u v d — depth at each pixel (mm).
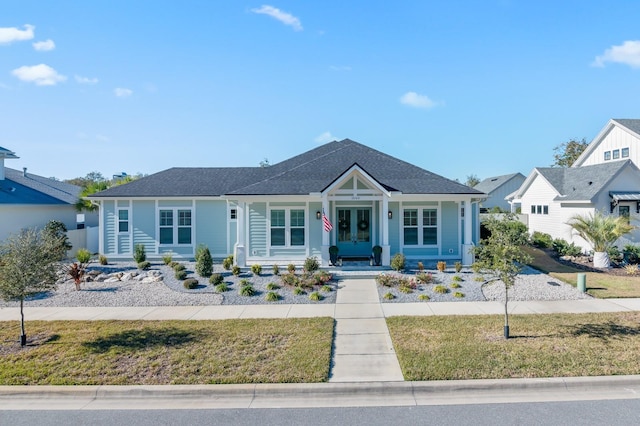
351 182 16688
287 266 16734
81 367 6906
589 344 7633
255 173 22406
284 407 5746
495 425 5145
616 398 5832
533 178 27859
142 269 16875
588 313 9984
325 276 13719
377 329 9031
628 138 26094
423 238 18328
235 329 8953
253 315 10281
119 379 6406
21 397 6125
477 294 12141
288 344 7930
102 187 23344
